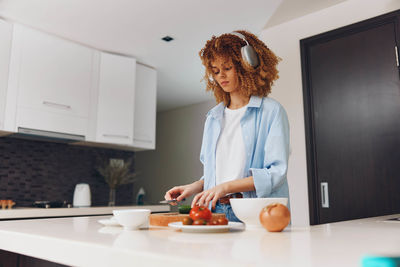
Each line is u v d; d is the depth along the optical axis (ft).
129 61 11.55
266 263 1.60
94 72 10.80
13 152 10.73
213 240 2.47
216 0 8.48
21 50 9.41
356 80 8.76
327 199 8.87
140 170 19.24
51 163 11.50
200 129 16.75
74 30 9.91
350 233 2.88
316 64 9.48
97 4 8.61
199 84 14.32
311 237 2.62
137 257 1.94
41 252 2.71
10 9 8.82
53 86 9.87
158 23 9.55
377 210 8.12
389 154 8.08
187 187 4.66
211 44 4.87
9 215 8.15
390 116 8.14
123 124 11.20
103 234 2.87
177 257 1.76
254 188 3.91
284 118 4.42
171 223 3.37
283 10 9.26
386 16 8.32
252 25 9.84
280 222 2.95
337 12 9.14
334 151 8.92
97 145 12.07
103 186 12.76
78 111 10.31
